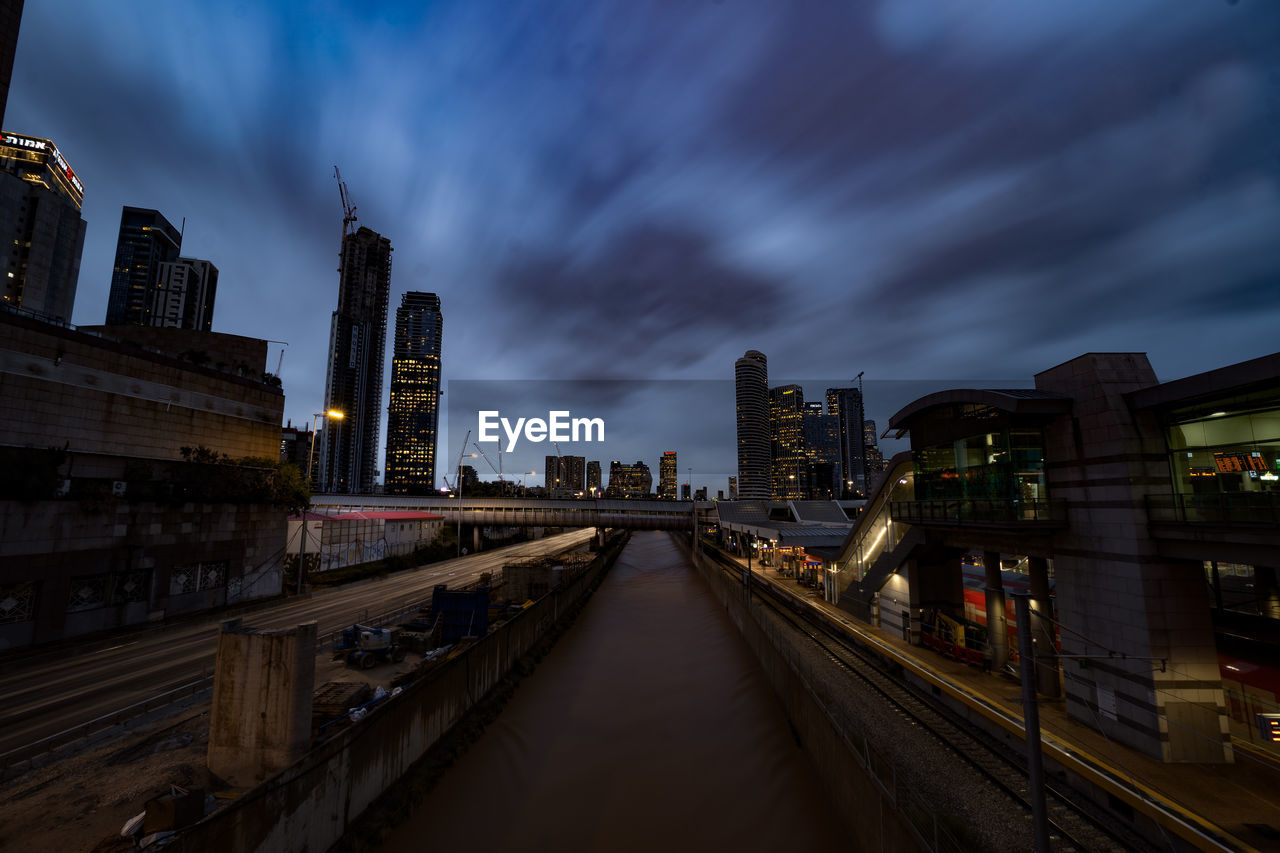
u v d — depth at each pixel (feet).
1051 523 65.41
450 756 67.82
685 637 142.82
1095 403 62.49
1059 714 64.90
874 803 46.47
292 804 42.73
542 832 56.08
